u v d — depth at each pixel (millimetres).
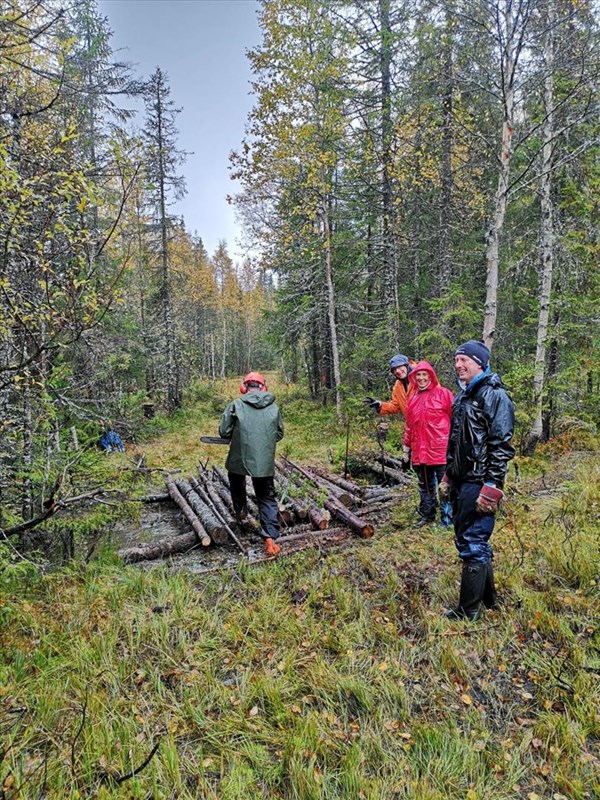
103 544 5059
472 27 6258
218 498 6176
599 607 3166
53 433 4453
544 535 4355
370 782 2035
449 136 10336
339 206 14953
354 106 11836
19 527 3631
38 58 4422
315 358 20625
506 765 2131
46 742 2299
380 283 16359
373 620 3318
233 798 2006
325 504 5789
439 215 12977
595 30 6285
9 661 2857
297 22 11023
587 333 9266
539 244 9484
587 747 2211
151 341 17906
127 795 2012
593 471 6332
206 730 2404
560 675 2615
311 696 2623
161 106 17453
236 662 2936
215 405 21516
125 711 2514
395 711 2484
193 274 36844
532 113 8906
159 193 17969
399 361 6137
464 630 3100
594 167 8688
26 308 3311
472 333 10523
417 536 4855
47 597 3656
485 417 3088
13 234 2977
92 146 6086
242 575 4281
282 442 11547
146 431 13086
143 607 3533
